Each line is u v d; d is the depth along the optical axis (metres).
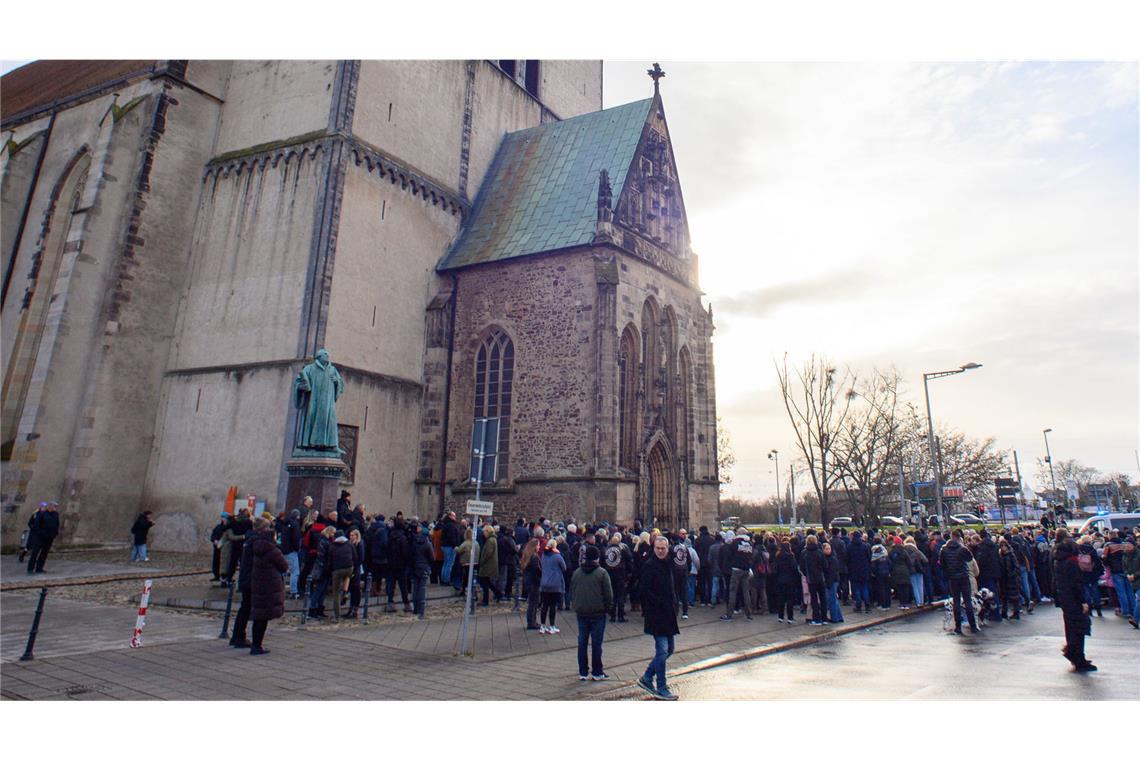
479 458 15.23
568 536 22.61
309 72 34.72
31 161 40.41
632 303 34.16
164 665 12.08
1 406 35.34
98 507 30.67
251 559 13.91
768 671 13.65
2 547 28.48
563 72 52.94
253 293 32.38
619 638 16.91
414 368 35.38
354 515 20.20
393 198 35.25
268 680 11.31
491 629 17.17
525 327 34.28
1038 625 20.47
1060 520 38.06
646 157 37.41
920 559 23.88
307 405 23.06
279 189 33.25
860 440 48.16
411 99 37.47
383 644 14.62
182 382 32.88
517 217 38.12
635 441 33.06
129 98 36.53
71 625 15.48
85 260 32.06
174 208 34.81
